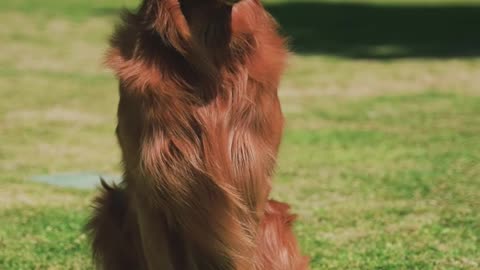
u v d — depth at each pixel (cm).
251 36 218
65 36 1002
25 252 288
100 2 1354
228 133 217
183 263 221
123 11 225
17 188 367
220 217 216
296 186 367
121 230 235
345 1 1435
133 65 214
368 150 442
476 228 310
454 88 650
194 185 215
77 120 546
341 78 713
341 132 494
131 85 213
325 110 571
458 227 311
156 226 218
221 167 216
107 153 447
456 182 369
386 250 288
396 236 302
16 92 654
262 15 223
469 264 276
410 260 279
